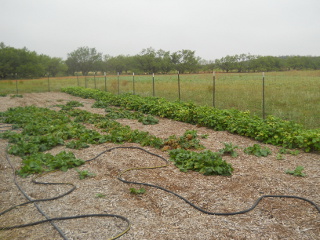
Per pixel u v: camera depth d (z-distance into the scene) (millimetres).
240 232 3941
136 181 5770
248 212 4457
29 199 5152
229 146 7184
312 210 4445
